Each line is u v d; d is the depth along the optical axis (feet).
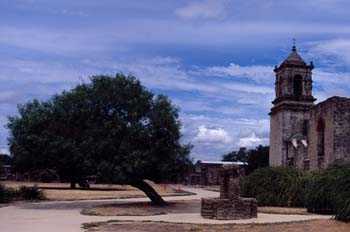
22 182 246.06
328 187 84.12
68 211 87.71
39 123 100.89
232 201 75.82
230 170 77.10
